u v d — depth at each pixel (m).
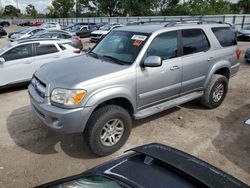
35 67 7.98
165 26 4.89
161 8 59.97
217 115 5.68
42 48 8.13
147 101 4.52
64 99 3.62
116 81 3.95
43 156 4.13
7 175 3.66
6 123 5.34
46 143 4.51
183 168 2.56
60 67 4.29
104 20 46.94
